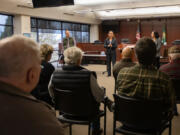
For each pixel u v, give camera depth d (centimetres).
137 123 187
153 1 1019
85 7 1162
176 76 273
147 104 178
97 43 1172
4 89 72
